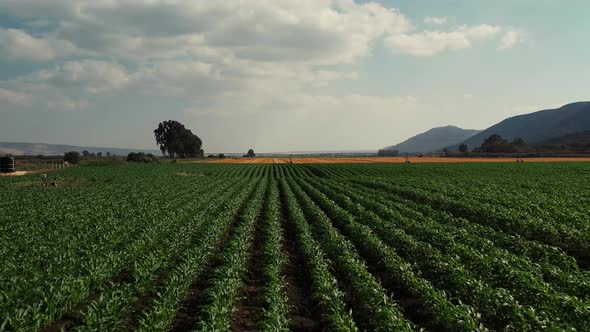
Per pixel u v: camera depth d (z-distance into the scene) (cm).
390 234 1811
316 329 1034
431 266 1326
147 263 1324
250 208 2702
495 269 1248
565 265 1361
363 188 4331
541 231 1831
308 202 3016
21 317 902
